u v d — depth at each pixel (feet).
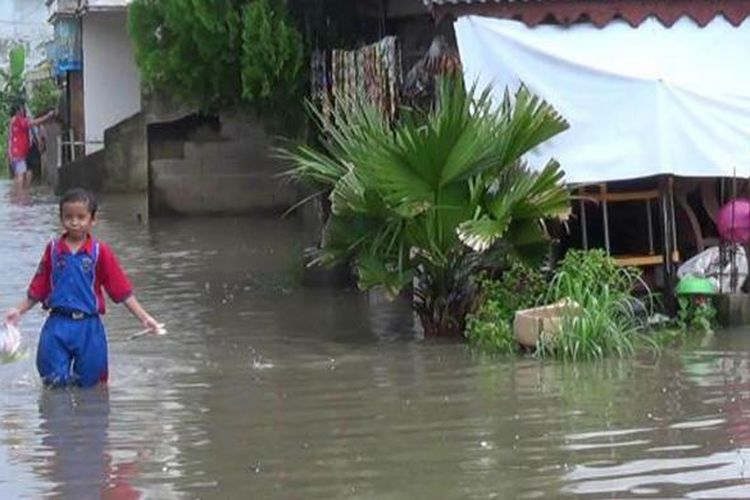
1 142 201.98
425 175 52.49
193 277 73.41
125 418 41.55
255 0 75.46
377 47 64.59
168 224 101.14
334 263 55.77
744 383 44.62
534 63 56.29
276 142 93.81
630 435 38.29
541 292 53.52
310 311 61.57
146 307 63.26
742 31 58.03
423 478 34.53
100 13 137.80
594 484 33.76
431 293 54.65
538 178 52.42
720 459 35.76
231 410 42.34
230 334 55.98
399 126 57.62
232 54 77.15
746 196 58.54
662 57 56.85
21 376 47.78
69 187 130.82
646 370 47.06
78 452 37.65
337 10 76.48
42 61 201.87
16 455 37.40
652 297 56.08
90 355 45.96
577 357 49.21
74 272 45.96
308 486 34.12
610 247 60.49
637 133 55.52
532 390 44.19
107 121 140.56
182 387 45.83
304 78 76.79
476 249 50.93
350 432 39.27
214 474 35.29
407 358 50.14
